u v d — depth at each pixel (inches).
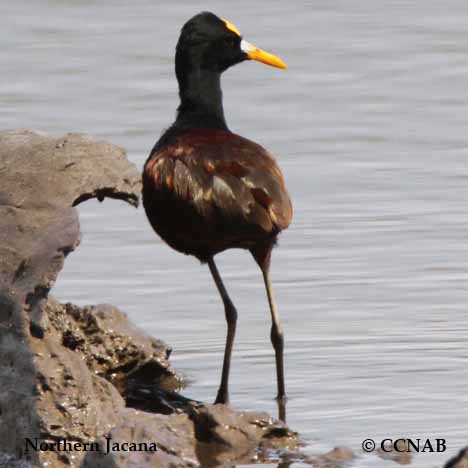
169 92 912.3
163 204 475.2
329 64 968.9
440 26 1048.2
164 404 484.4
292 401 477.7
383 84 925.2
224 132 496.7
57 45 1015.0
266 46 1011.9
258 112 871.7
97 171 464.8
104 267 637.3
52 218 443.8
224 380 482.3
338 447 427.2
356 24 1059.9
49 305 498.3
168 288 611.5
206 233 466.6
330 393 482.6
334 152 792.3
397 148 797.2
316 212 696.4
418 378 492.4
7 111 877.2
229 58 536.1
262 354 529.3
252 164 466.9
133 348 511.2
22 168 457.4
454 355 514.9
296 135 825.5
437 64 965.2
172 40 1023.0
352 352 522.3
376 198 716.0
